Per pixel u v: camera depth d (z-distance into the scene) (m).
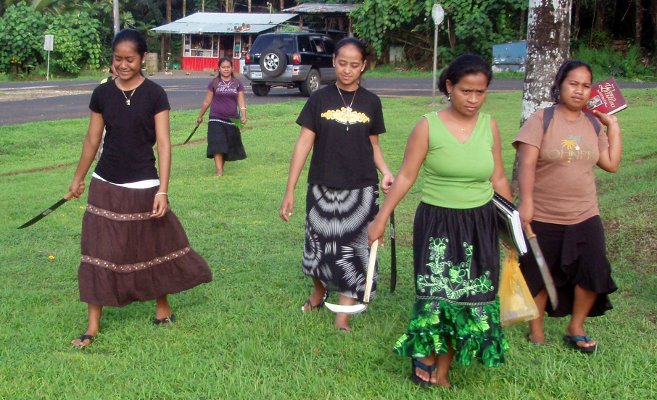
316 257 4.92
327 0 42.56
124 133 4.61
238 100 10.88
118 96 4.62
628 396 3.82
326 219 4.86
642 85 25.50
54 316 5.08
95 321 4.68
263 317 5.04
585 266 4.32
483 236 3.85
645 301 5.39
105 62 40.59
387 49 36.38
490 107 18.36
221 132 10.78
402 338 3.91
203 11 48.62
